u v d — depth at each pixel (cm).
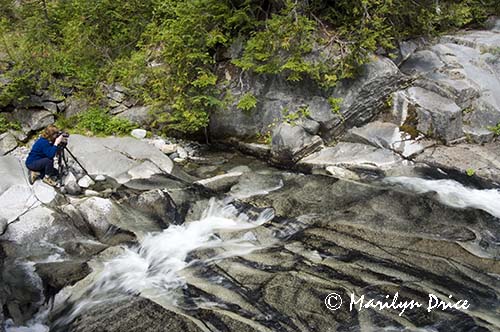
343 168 785
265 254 580
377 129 841
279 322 462
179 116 908
